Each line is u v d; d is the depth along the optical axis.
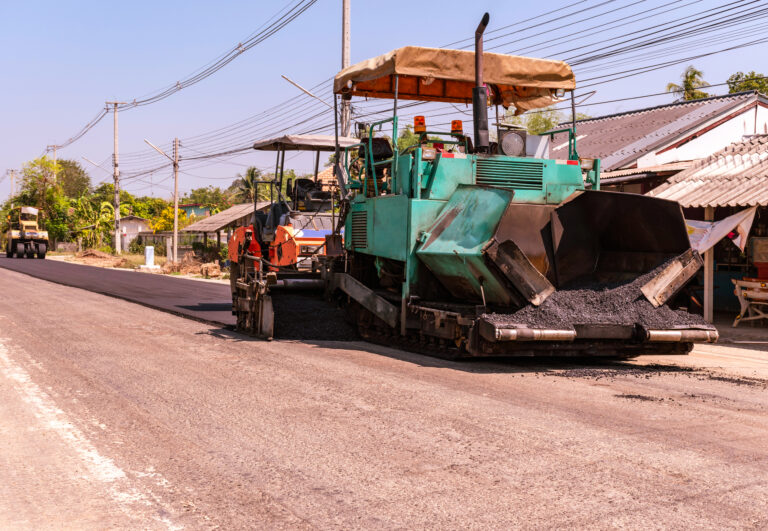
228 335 10.97
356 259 10.62
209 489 4.05
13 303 16.27
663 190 14.88
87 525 3.55
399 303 9.49
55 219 76.31
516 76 9.63
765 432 5.26
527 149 9.70
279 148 13.74
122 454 4.71
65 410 5.93
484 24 9.07
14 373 7.62
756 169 14.30
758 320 13.90
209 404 6.12
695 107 25.59
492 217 8.05
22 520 3.61
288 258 13.09
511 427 5.32
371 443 4.92
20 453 4.75
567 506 3.77
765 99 24.09
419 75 9.18
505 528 3.48
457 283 8.62
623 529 3.48
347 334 10.63
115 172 55.47
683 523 3.55
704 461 4.54
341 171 11.05
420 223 8.92
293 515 3.66
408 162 9.12
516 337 7.26
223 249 40.47
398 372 7.63
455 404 6.08
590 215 8.93
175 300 17.80
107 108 55.09
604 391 6.70
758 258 13.12
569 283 8.77
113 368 7.93
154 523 3.57
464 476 4.24
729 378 7.62
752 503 3.82
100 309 15.12
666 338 7.69
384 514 3.66
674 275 8.23
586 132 27.48
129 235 75.62
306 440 5.01
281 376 7.40
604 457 4.61
